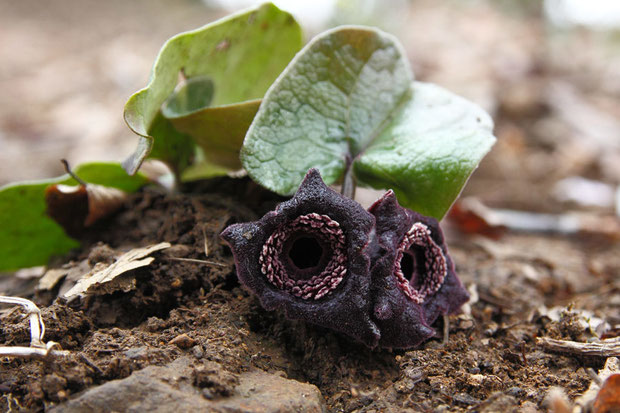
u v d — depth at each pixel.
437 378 0.17
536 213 0.37
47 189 0.20
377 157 0.19
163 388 0.15
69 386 0.15
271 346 0.18
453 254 0.26
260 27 0.20
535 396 0.16
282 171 0.18
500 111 0.50
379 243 0.16
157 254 0.19
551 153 0.45
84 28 0.79
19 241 0.21
